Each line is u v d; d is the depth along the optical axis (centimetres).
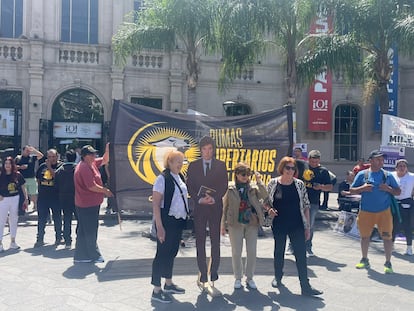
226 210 579
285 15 1366
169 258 546
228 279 618
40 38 1880
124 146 759
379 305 519
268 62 2108
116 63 1636
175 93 1988
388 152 1030
